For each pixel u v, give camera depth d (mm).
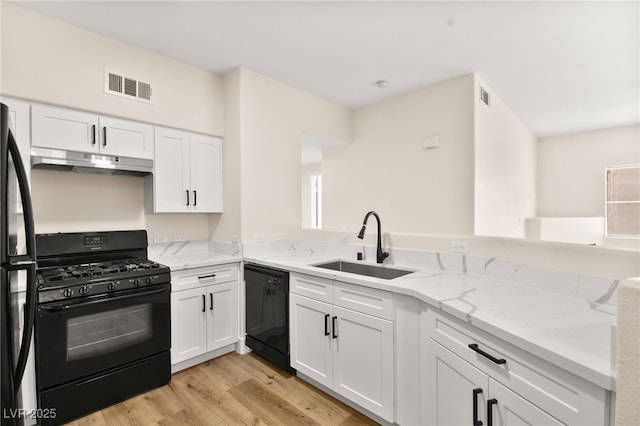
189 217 2961
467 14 1990
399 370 1690
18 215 2057
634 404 610
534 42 2314
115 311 1964
